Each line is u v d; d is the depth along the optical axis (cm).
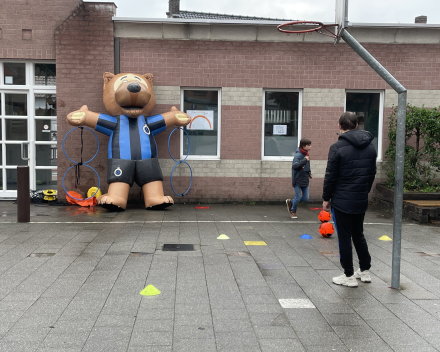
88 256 592
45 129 1083
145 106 970
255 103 1077
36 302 432
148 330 374
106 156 1048
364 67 1085
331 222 859
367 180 484
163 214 917
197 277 514
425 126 999
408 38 1080
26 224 796
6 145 1082
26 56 1034
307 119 1088
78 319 394
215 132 1095
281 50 1072
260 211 986
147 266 553
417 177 1049
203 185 1081
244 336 365
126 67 1046
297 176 881
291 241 701
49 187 1091
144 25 1037
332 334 372
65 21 1020
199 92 1087
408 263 592
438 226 849
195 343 351
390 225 849
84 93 1031
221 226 809
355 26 1059
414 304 441
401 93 482
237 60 1067
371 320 402
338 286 492
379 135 1111
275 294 464
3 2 1023
